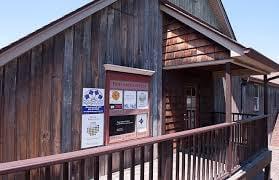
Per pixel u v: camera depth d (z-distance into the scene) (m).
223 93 12.25
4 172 1.98
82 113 5.85
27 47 4.76
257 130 9.04
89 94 5.99
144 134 7.45
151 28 7.80
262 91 17.89
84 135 5.88
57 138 5.36
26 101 4.88
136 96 7.25
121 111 6.80
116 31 6.70
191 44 7.47
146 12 7.64
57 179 5.15
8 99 4.62
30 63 4.95
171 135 4.12
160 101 8.12
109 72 6.49
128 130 6.98
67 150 5.52
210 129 5.39
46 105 5.18
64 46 5.51
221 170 6.01
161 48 8.15
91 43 6.06
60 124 5.42
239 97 14.22
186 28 7.64
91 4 5.83
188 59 7.53
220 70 10.35
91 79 6.05
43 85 5.14
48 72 5.23
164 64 8.19
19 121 4.76
